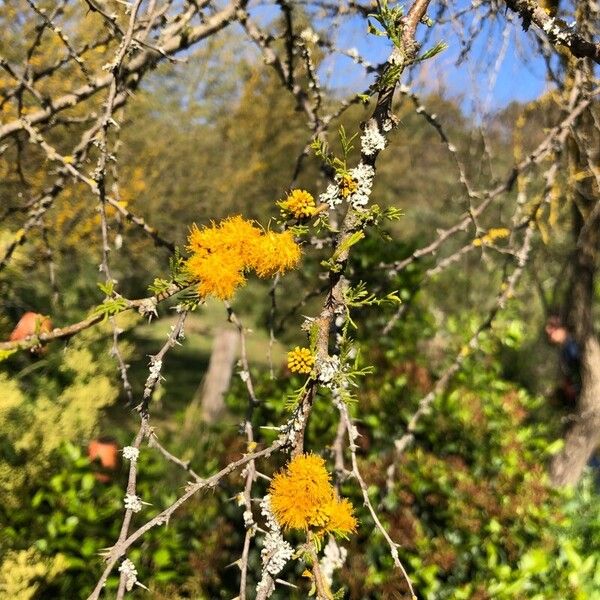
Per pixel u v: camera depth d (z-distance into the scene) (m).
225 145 10.20
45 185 6.36
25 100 4.71
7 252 2.46
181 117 9.44
